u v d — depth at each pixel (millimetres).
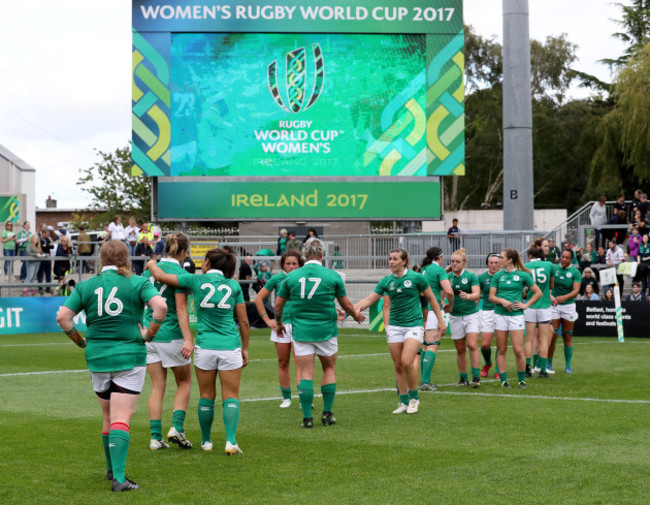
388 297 11031
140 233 26156
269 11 26484
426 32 26734
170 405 11578
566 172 60875
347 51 26656
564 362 16609
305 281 9930
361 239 27891
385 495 6895
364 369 15703
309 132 26703
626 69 38750
